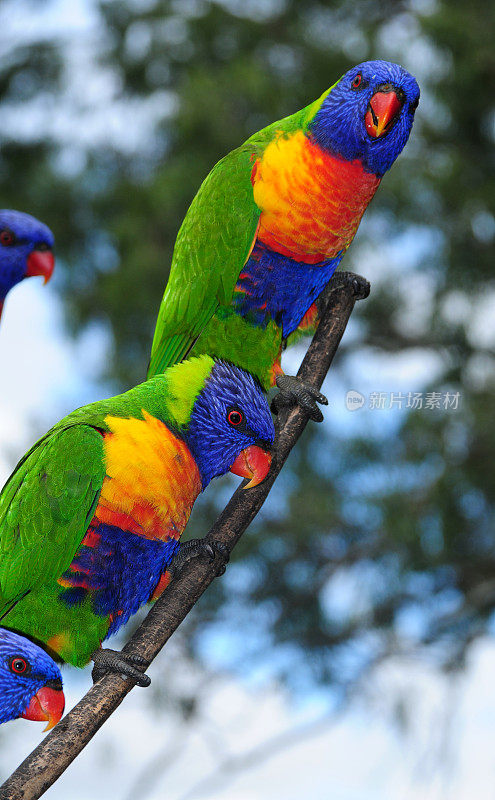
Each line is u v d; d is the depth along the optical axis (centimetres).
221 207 553
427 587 1320
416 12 1307
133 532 440
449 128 1300
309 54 1386
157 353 595
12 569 449
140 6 1480
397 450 1316
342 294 543
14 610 451
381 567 1300
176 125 1341
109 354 1378
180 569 425
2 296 1062
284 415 484
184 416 448
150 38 1435
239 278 554
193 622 1305
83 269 1451
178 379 455
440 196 1284
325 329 524
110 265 1455
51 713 432
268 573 1334
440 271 1308
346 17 1477
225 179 555
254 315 563
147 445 436
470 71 1228
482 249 1274
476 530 1271
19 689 431
